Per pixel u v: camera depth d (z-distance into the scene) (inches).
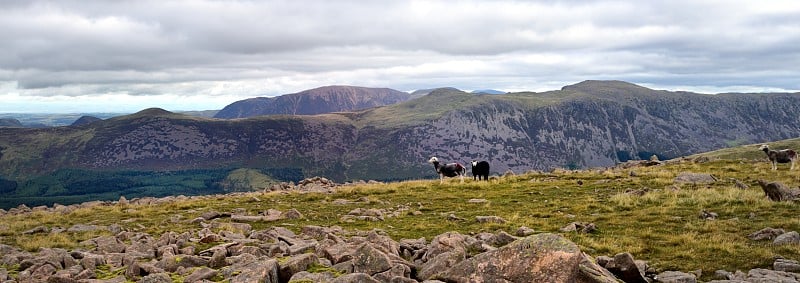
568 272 429.7
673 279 550.6
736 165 1814.7
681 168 1820.9
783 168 1643.7
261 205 1363.2
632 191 1272.1
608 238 783.1
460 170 1884.8
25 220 1230.3
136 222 1125.1
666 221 910.4
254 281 439.2
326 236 783.7
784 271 578.9
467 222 992.2
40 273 571.8
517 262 450.6
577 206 1102.4
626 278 532.7
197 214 1222.9
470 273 463.5
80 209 1397.6
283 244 699.4
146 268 555.5
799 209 929.5
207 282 467.5
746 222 856.3
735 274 573.3
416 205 1278.3
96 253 704.4
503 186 1583.4
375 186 1724.9
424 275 510.9
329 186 1932.8
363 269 509.7
